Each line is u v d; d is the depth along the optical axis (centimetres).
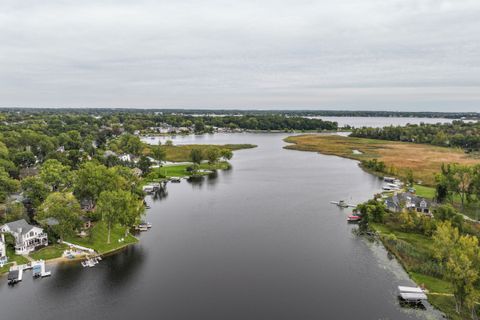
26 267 9356
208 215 13675
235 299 8088
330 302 8000
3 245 9525
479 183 13725
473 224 12262
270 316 7488
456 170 14650
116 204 10881
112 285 8656
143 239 11369
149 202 15438
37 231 10456
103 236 11288
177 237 11512
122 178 14775
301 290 8475
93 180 12862
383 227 12412
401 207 13600
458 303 7662
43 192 13000
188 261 9869
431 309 7788
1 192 12794
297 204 15162
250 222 12912
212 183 19238
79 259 9938
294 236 11675
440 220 11512
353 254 10400
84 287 8562
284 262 9856
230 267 9531
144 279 8919
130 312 7612
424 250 10394
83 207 13300
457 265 7381
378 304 7956
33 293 8306
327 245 11000
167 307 7781
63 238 10906
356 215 13425
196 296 8194
